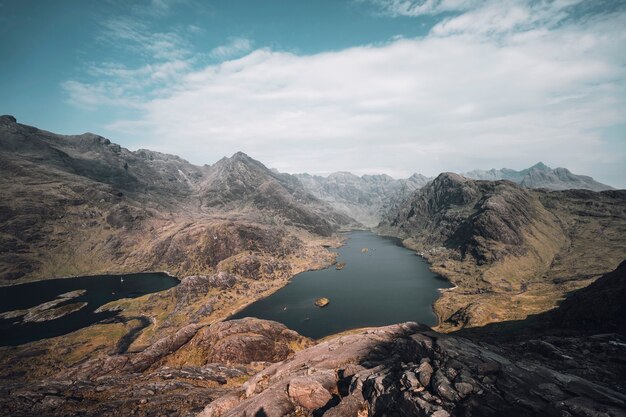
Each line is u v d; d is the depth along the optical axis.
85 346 155.75
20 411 53.22
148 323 190.25
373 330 67.44
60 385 62.56
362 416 34.22
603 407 25.31
